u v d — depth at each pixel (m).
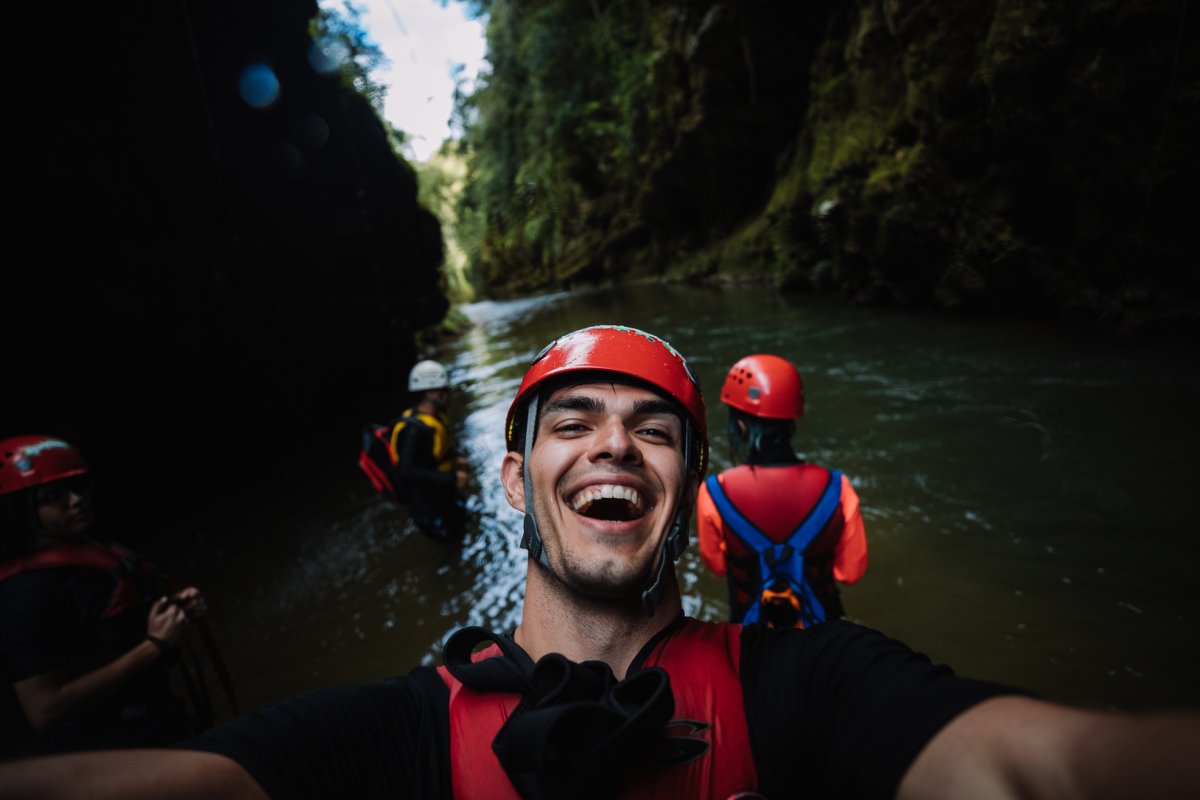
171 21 7.66
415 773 0.70
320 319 11.30
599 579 0.75
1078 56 5.99
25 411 5.63
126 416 6.84
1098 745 0.49
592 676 0.68
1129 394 4.82
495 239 38.66
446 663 0.75
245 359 8.93
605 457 0.79
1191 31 5.25
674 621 0.81
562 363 0.87
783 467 2.22
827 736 0.72
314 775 0.66
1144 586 2.88
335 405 11.62
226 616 4.37
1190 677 2.37
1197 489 3.48
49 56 5.96
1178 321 5.85
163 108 7.41
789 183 15.81
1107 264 6.49
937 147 8.23
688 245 24.80
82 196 6.23
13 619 1.89
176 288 7.57
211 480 7.76
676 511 0.83
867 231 10.18
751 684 0.76
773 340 9.53
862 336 8.72
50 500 2.05
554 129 29.41
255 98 9.73
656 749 0.67
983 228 7.84
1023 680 2.50
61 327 6.04
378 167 15.02
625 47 25.53
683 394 0.87
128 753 0.61
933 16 8.00
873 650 0.76
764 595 2.05
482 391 10.95
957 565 3.30
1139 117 5.71
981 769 0.57
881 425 5.38
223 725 0.69
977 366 6.37
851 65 11.75
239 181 9.02
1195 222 5.63
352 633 3.91
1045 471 4.04
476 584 4.26
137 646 2.12
